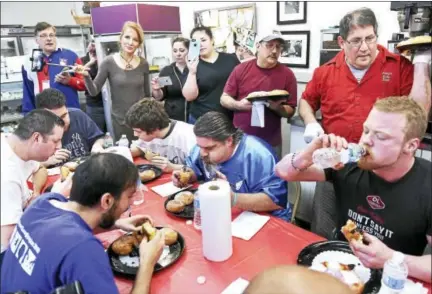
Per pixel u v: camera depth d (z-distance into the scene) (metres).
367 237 1.07
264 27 3.45
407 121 1.04
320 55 2.86
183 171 1.87
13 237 1.03
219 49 3.87
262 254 1.20
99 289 0.88
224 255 1.17
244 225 1.38
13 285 0.94
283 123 3.30
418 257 1.03
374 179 1.22
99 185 0.99
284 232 1.33
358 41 1.77
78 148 2.55
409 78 1.84
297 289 0.45
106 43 3.90
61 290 0.74
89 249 0.91
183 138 2.16
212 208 1.11
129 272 1.12
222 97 2.73
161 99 3.25
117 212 1.05
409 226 1.16
